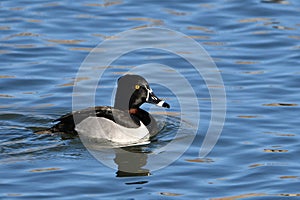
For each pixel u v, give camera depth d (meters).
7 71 18.77
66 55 19.72
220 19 22.00
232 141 14.96
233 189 12.76
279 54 19.86
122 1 23.38
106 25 21.52
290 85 17.91
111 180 13.17
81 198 12.35
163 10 22.64
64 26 21.47
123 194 12.55
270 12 22.45
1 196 12.36
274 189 12.72
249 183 12.98
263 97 17.25
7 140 15.14
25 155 14.36
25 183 12.94
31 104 17.05
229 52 19.94
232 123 15.88
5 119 16.27
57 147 14.86
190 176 13.35
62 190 12.67
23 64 19.22
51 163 13.99
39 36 20.81
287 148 14.48
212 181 13.11
